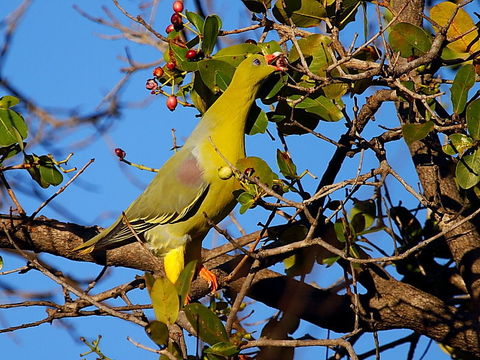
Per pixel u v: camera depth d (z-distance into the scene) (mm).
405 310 10102
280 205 8281
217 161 9594
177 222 9883
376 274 10344
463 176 8289
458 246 10070
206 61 9328
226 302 10141
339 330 10531
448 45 8852
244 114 9469
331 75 8734
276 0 9406
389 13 10648
